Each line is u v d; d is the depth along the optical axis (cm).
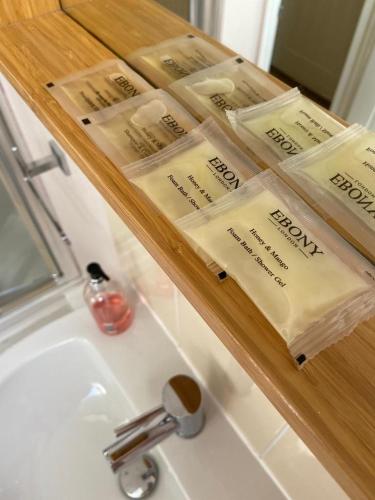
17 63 42
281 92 38
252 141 34
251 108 36
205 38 45
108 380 62
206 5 45
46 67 42
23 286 92
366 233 29
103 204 49
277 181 31
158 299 55
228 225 29
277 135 34
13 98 58
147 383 58
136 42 45
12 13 46
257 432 46
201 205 30
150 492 55
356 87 35
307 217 29
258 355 24
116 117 37
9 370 62
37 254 92
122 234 51
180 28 47
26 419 63
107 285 63
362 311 25
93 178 33
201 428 52
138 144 35
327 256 27
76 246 85
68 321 65
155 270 48
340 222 29
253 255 27
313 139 34
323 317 25
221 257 27
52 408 64
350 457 21
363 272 27
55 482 60
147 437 47
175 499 52
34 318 90
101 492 57
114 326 61
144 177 32
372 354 24
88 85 40
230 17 42
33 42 45
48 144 55
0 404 61
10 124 65
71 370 66
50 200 79
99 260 75
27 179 74
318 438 22
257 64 42
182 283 27
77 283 93
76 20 47
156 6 49
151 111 37
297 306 25
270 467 47
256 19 40
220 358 44
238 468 49
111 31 46
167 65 42
